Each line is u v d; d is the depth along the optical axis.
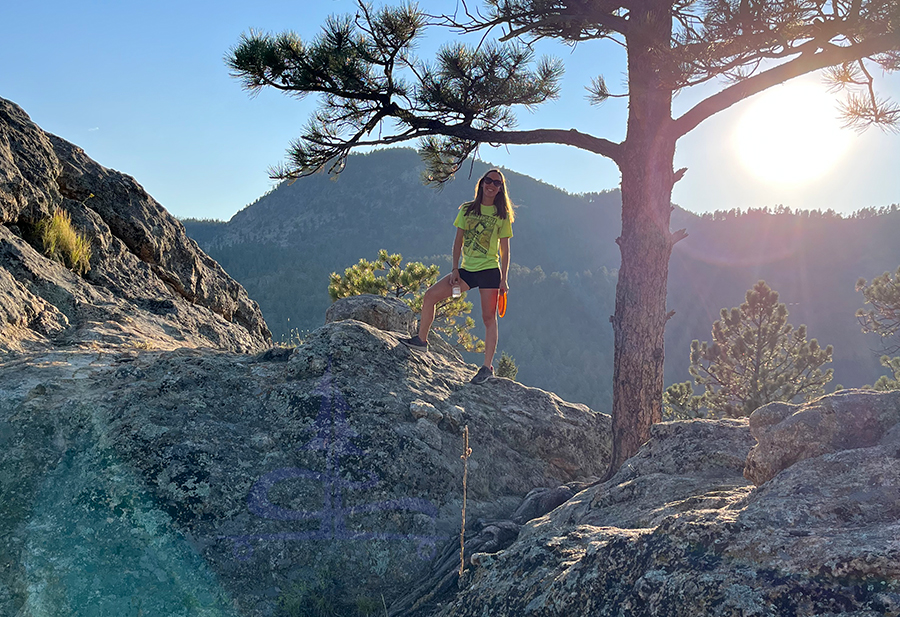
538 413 6.09
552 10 6.73
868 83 6.71
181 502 3.86
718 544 2.07
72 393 4.52
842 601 1.69
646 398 5.84
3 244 7.15
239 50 6.59
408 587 3.90
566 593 2.42
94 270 8.93
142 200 10.67
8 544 3.54
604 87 7.59
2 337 5.77
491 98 7.18
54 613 3.29
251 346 10.24
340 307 7.86
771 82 5.59
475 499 4.86
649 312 5.94
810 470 2.34
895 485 2.11
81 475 3.91
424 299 6.25
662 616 1.99
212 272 11.92
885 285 21.36
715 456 3.81
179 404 4.56
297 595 3.64
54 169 9.20
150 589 3.45
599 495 3.81
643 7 5.99
